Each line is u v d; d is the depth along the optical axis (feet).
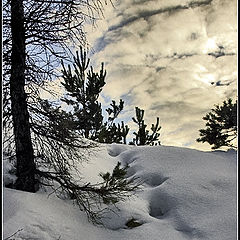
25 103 21.77
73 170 27.07
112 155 36.73
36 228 17.99
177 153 32.63
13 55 21.68
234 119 40.52
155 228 21.04
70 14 20.06
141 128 46.50
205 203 23.36
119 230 21.02
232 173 28.66
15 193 20.06
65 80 41.39
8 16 20.58
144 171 29.32
